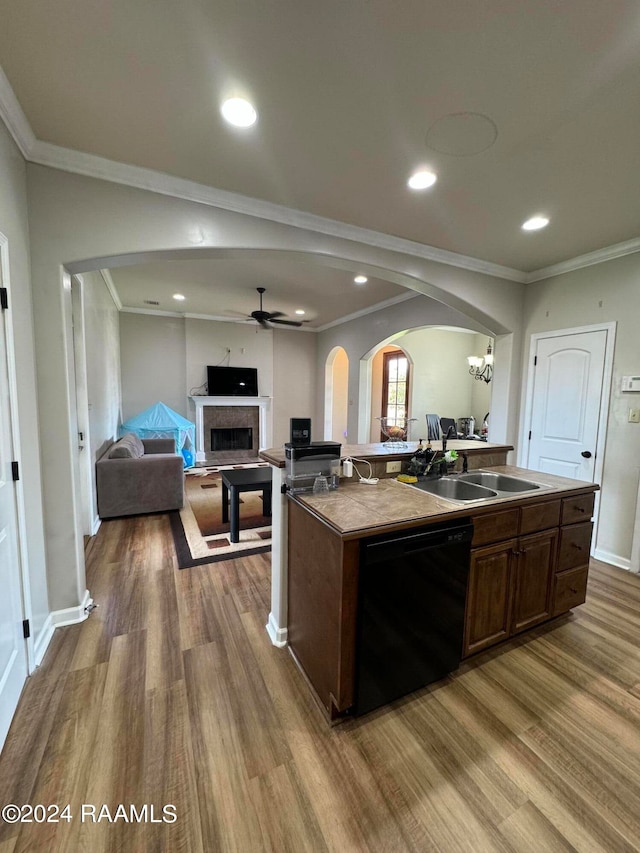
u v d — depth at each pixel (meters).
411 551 1.61
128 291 5.30
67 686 1.73
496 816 1.22
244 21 1.28
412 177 2.18
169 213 2.26
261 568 2.94
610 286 3.15
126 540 3.45
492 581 1.93
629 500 3.07
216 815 1.22
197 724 1.55
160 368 6.89
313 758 1.41
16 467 1.68
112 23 1.29
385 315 5.69
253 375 7.39
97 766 1.36
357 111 1.69
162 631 2.15
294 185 2.28
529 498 2.03
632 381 3.01
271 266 4.15
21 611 1.72
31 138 1.86
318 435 8.14
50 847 1.12
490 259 3.38
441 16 1.26
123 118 1.75
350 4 1.22
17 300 1.77
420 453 2.48
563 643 2.11
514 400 3.93
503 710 1.65
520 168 2.08
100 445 4.27
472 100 1.61
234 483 3.47
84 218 2.06
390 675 1.62
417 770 1.38
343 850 1.12
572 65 1.43
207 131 1.83
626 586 2.78
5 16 1.26
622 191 2.29
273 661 1.92
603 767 1.40
